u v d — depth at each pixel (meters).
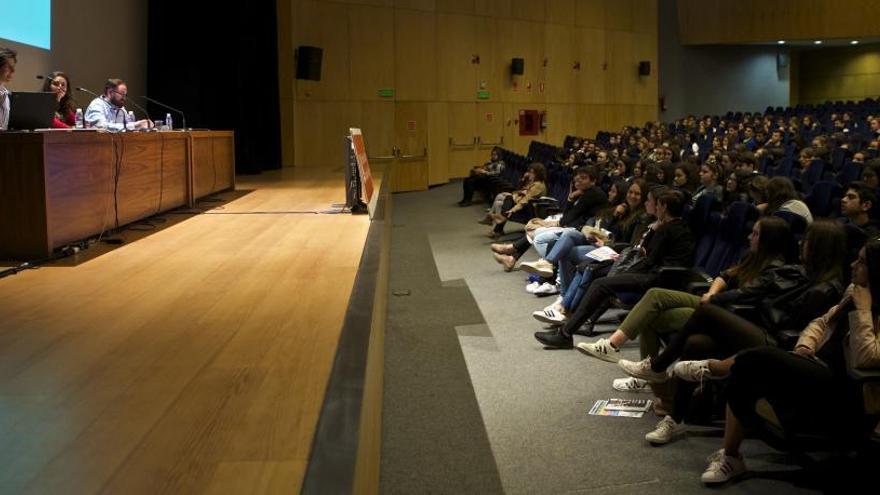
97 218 4.87
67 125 6.27
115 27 9.66
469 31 16.31
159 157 6.04
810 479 2.98
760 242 3.66
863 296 2.79
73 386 2.36
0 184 4.19
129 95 10.10
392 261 8.27
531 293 6.52
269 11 12.40
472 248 9.01
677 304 3.91
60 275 3.98
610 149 14.38
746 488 2.93
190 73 10.66
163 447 1.90
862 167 7.44
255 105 11.92
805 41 22.50
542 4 17.80
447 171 16.22
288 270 4.09
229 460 1.82
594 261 5.05
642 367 3.64
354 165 6.46
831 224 3.28
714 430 3.50
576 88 18.81
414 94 15.35
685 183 7.53
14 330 2.97
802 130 15.32
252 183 9.59
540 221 7.31
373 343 2.86
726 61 23.83
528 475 3.12
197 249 4.75
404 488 3.03
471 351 4.89
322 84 13.95
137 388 2.33
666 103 22.94
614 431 3.54
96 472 1.77
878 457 2.81
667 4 22.62
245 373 2.45
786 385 2.83
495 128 17.05
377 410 3.10
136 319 3.12
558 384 4.21
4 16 7.22
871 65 25.16
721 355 3.42
